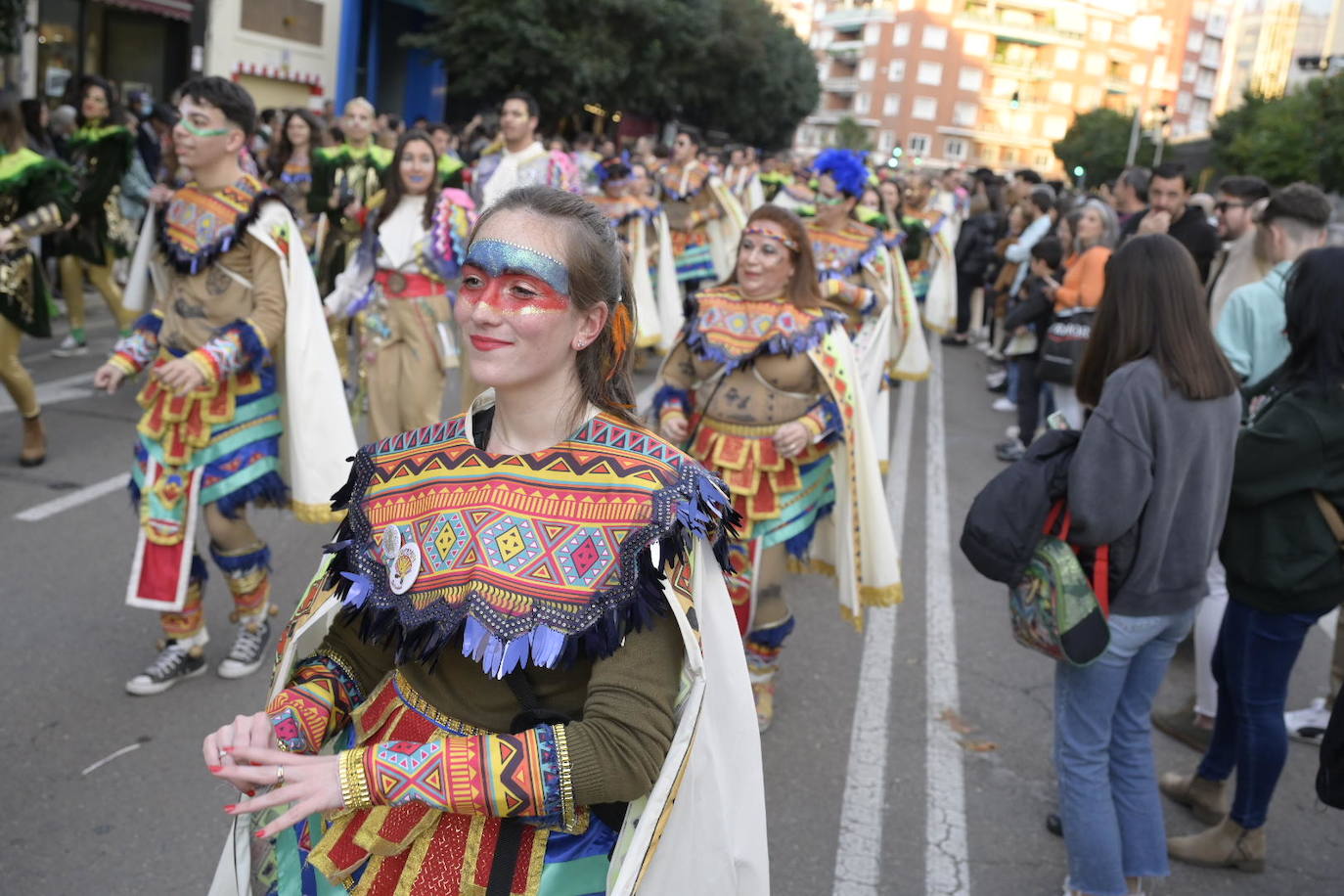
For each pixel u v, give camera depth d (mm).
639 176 9281
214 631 4676
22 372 6219
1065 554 2904
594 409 1774
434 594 1662
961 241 14234
